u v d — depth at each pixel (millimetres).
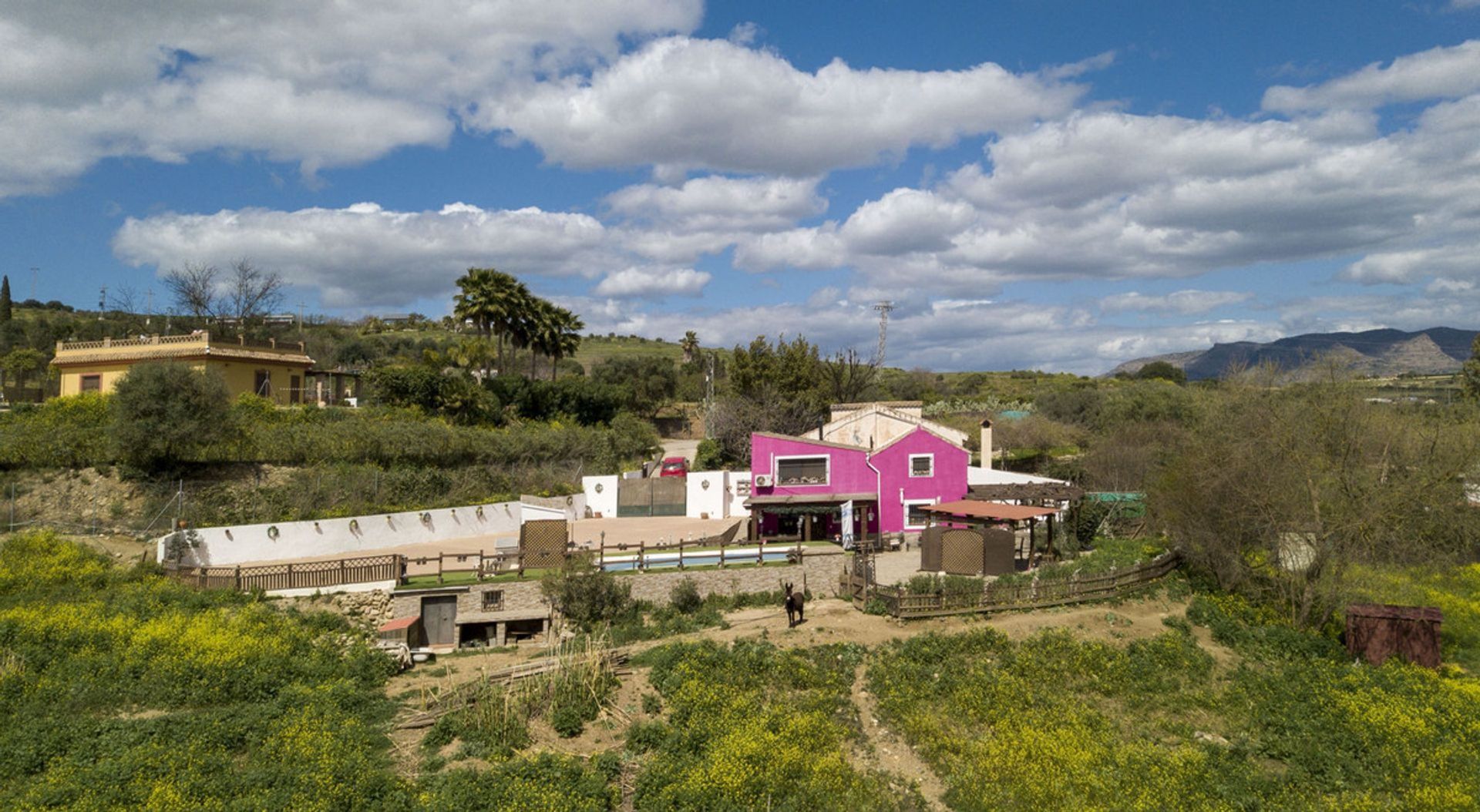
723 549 34188
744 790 18547
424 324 131375
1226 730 23547
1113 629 28797
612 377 96375
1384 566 33125
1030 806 18734
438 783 18547
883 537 39281
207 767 18234
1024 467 62750
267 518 36406
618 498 50469
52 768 17984
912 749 21672
